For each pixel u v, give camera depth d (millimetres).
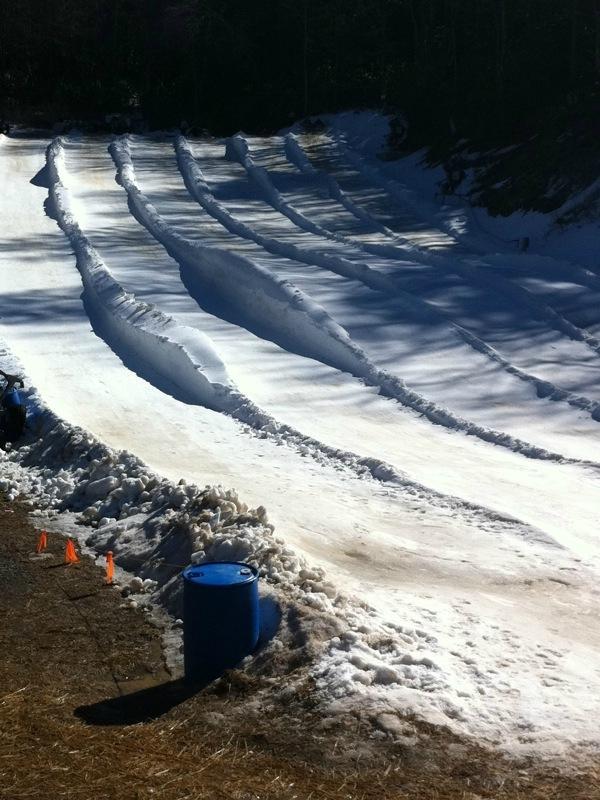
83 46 73688
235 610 7387
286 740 6379
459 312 24062
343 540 10773
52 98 68688
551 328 22969
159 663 7820
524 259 28859
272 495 12453
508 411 17797
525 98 42625
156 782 5875
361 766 6078
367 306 24500
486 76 46250
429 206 38344
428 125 49000
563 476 14094
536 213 33594
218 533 9500
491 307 24562
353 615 7883
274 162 48375
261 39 68188
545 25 44594
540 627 8445
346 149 50125
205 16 67938
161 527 10305
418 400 18219
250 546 8984
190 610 7422
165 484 11273
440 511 12086
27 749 6289
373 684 6914
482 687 7023
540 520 11938
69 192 41062
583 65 42375
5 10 71875
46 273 29328
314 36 64438
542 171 35531
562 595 9422
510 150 39906
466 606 8789
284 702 6793
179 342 20203
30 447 14430
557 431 16750
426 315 23672
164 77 72375
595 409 17641
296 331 22922
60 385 19062
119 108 67250
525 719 6586
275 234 34562
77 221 36344
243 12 68688
